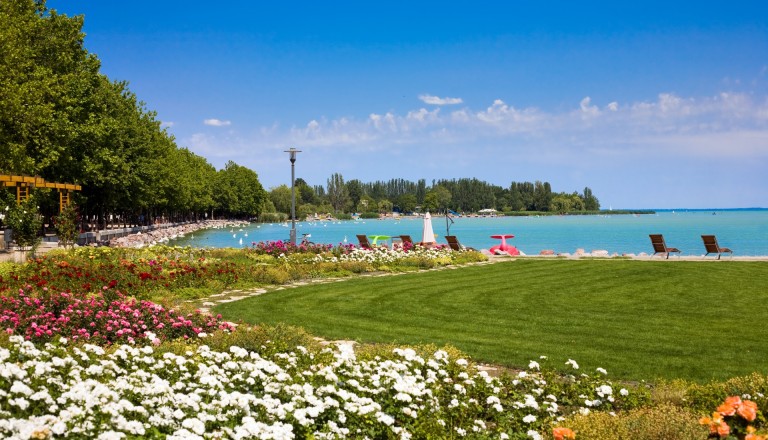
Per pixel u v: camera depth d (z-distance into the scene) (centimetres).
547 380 809
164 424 531
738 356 1003
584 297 1642
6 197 3216
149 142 5003
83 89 3578
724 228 8488
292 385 661
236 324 1213
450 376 820
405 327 1248
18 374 558
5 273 1590
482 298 1634
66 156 3512
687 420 591
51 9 3531
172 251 2497
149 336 923
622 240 5794
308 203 17725
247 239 6331
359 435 592
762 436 423
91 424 470
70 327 952
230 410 585
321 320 1317
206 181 9356
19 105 2762
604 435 582
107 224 5841
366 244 3102
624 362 967
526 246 5000
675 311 1421
